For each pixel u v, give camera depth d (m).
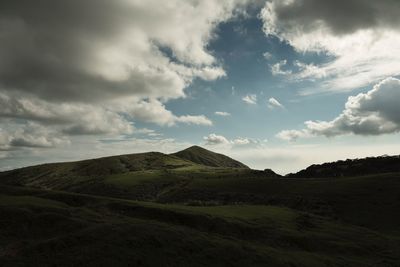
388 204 96.50
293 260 49.00
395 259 57.50
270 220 69.75
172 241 46.38
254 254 48.09
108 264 37.62
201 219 61.19
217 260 43.97
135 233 46.47
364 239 67.19
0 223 46.94
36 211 53.00
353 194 108.56
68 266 36.12
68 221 50.00
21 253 38.00
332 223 78.38
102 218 54.94
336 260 53.31
